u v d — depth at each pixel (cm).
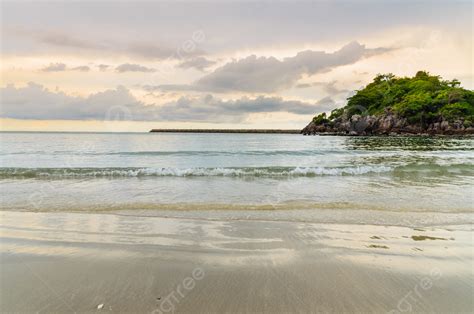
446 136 7725
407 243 498
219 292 334
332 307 306
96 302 311
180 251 458
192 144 4703
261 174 1383
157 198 863
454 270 396
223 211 709
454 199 847
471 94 9075
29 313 290
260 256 441
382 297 327
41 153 2664
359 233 550
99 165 1870
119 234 537
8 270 386
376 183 1134
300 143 5038
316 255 445
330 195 912
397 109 8881
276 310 299
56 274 376
